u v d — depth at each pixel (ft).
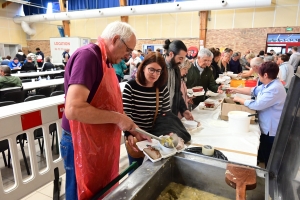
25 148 9.34
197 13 29.96
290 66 13.60
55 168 6.42
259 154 7.24
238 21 27.84
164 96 4.90
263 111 6.16
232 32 28.35
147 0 32.76
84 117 2.95
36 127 5.86
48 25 43.21
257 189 2.86
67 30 39.81
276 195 2.48
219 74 12.67
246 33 27.66
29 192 5.96
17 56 32.83
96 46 3.24
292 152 2.43
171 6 27.35
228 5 24.44
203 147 3.88
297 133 2.37
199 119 6.07
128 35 3.33
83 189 3.67
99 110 3.13
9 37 43.16
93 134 3.48
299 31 24.99
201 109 7.08
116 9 30.94
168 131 4.32
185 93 6.64
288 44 25.75
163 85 4.79
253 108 5.96
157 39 33.01
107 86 3.39
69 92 2.93
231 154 4.11
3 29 42.09
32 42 45.44
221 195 3.11
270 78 5.89
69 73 3.24
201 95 7.52
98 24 37.73
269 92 5.78
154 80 4.44
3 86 12.42
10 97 11.52
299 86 2.53
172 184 3.34
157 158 3.20
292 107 2.62
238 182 2.72
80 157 3.55
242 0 23.68
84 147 3.51
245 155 4.09
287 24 25.53
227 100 6.85
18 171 5.61
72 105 2.87
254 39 27.37
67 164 4.17
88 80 3.00
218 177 3.08
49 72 21.34
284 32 25.77
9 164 7.77
